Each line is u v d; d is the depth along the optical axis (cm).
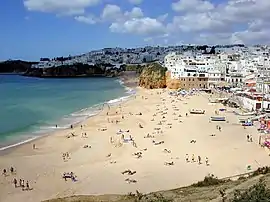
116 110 12600
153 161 6444
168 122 10138
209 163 6184
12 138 8444
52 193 5141
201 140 7850
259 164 5997
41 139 8344
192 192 3678
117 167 6166
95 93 18888
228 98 13862
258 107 11288
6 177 5791
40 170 6125
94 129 9406
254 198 2209
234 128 8956
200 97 15388
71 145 7794
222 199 2922
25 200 4922
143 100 15312
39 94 18362
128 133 8825
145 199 3531
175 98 15450
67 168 6200
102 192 5062
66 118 11119
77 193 5081
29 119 10838
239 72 19550
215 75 19138
